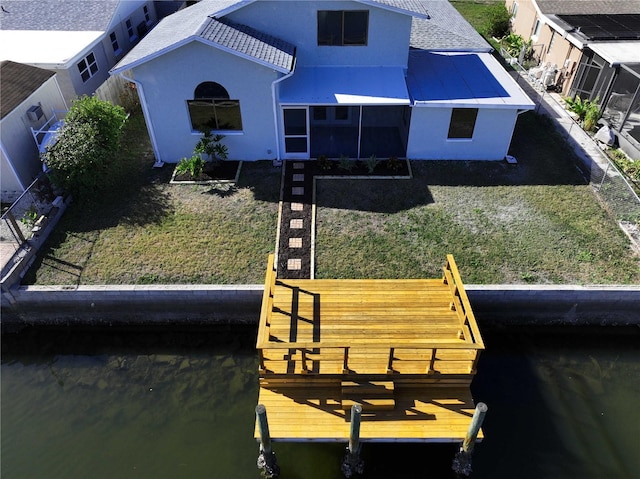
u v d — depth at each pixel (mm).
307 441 11477
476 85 20469
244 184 19312
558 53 26875
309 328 13281
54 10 25500
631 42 23281
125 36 27625
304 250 16422
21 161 18750
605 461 12156
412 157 20734
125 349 14953
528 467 12016
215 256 16203
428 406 12039
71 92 22422
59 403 13445
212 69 18188
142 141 22109
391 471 11938
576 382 14016
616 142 22109
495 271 15703
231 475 11867
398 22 19438
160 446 12406
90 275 15539
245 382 13867
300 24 19547
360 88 19562
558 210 18109
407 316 13664
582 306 15273
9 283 14945
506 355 14742
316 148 21500
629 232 17094
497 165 20469
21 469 12016
